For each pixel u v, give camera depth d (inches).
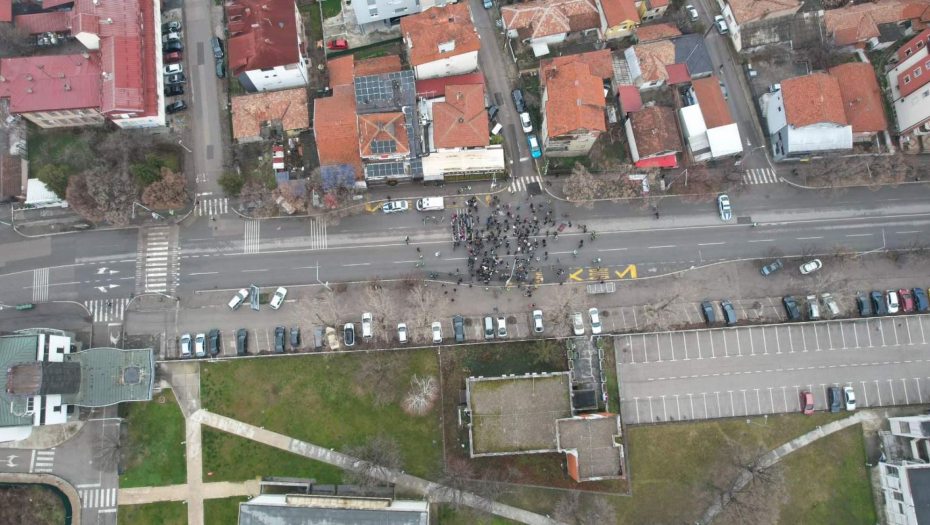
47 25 3641.7
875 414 3449.8
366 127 3393.2
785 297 3582.7
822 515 3331.7
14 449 3299.7
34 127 3599.9
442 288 3572.8
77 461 3299.7
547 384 3164.4
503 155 3649.1
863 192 3745.1
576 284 3590.1
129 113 3444.9
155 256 3555.6
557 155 3745.1
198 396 3378.4
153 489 3299.7
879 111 3646.7
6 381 2960.1
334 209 3604.8
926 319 3570.4
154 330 3467.0
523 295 3572.8
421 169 3558.1
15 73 3383.4
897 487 3213.6
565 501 3302.2
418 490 3329.2
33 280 3499.0
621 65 3831.2
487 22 3914.9
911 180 3740.2
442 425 3383.4
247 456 3346.5
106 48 3408.0
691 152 3710.6
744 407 3449.8
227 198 3636.8
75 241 3550.7
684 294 3595.0
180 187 3400.6
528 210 3668.8
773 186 3757.4
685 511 3324.3
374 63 3742.6
